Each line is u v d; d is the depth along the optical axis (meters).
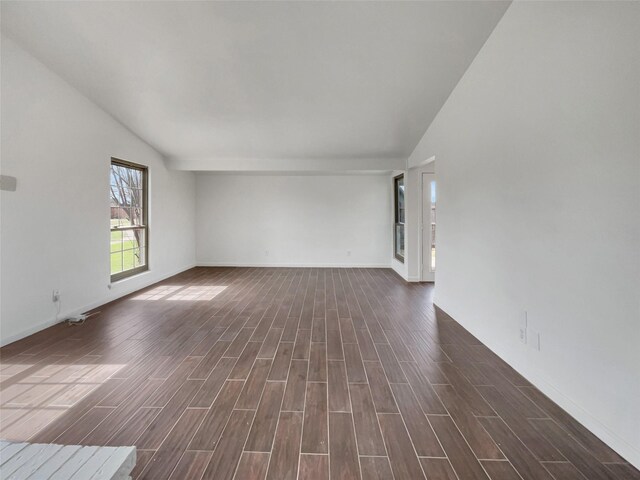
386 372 2.44
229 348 2.88
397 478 1.45
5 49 2.85
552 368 2.05
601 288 1.67
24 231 3.07
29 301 3.14
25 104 3.05
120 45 2.97
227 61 3.15
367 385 2.25
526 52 2.25
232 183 7.35
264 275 6.39
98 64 3.23
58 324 3.48
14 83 2.94
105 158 4.20
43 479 0.95
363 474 1.47
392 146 5.12
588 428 1.77
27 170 3.09
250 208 7.37
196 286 5.39
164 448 1.62
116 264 4.73
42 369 2.46
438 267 4.17
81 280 3.83
